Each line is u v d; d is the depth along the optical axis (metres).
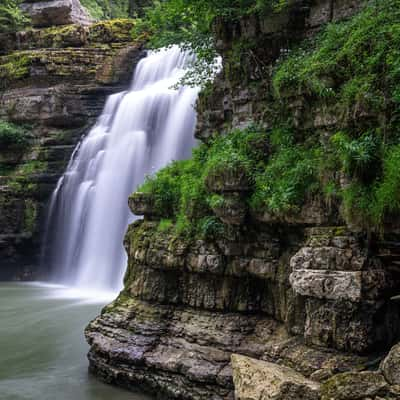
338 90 9.41
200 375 9.89
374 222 8.03
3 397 11.36
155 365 10.67
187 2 14.05
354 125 8.78
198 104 14.77
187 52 28.06
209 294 11.03
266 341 9.94
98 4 48.19
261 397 7.84
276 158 10.58
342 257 8.61
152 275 11.98
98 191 27.38
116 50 33.00
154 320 11.50
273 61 12.30
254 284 10.69
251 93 12.47
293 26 12.09
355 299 8.35
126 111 28.47
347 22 10.49
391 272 8.65
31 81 32.06
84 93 31.67
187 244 11.27
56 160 30.64
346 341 8.51
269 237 10.27
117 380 11.41
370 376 7.05
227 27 13.43
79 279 26.77
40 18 35.44
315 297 8.88
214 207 10.44
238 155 10.61
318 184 9.26
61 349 14.93
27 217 30.00
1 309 20.69
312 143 10.14
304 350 9.01
